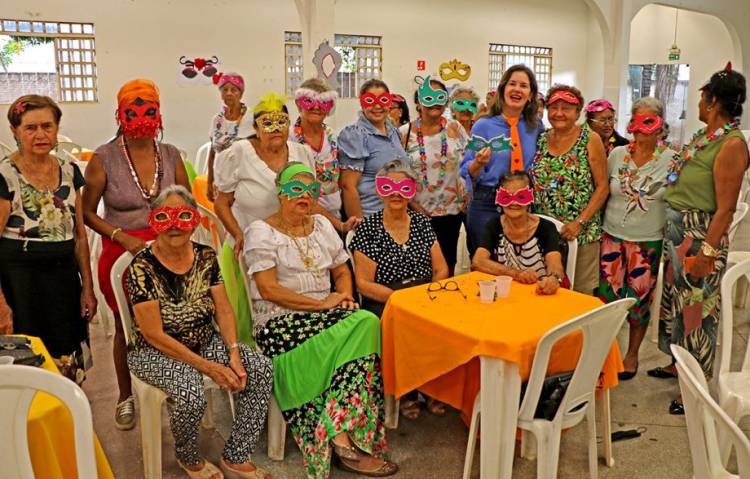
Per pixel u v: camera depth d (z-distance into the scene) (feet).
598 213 11.36
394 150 11.88
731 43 35.65
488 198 11.60
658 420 10.30
